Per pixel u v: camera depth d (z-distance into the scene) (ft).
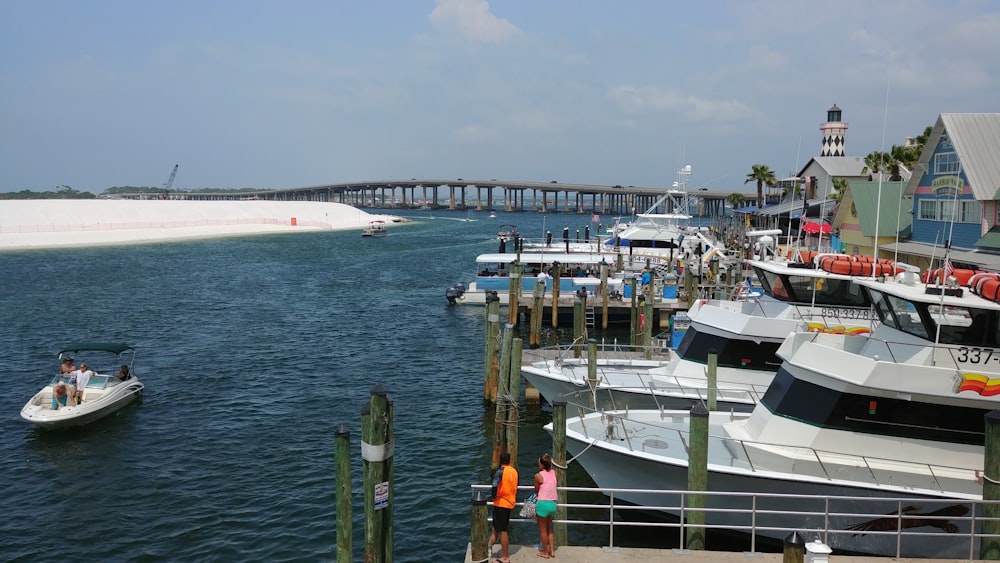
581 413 68.13
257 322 159.22
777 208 268.21
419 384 110.32
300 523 65.62
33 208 452.76
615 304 149.28
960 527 51.83
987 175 120.98
